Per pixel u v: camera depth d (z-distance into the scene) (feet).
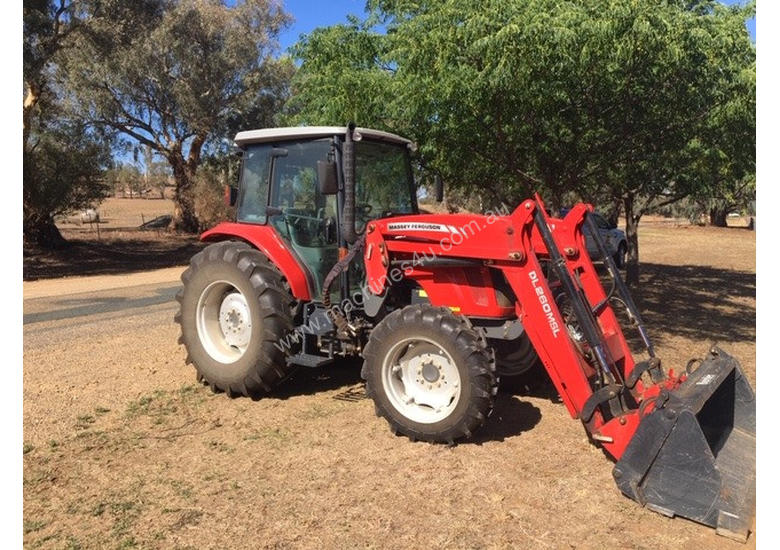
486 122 20.74
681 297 36.99
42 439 14.88
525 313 13.69
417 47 19.04
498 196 25.13
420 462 13.44
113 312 32.96
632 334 26.55
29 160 65.36
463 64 18.62
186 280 18.58
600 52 17.89
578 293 13.33
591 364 14.48
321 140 17.62
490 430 15.29
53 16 63.77
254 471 13.15
